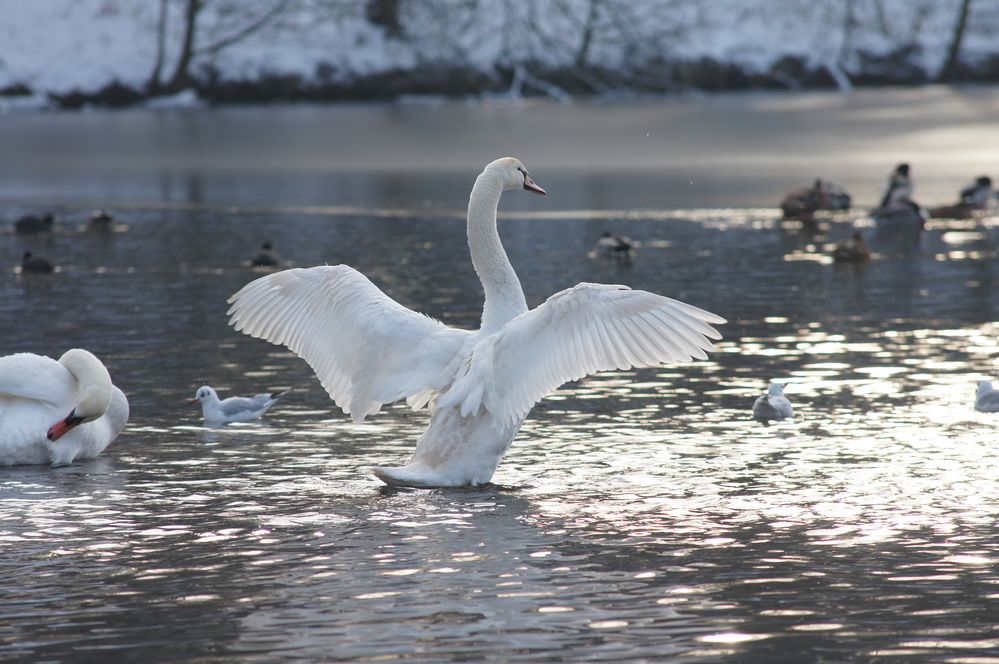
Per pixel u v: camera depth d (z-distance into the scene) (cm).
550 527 1090
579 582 957
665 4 10481
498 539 1058
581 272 2794
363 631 870
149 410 1577
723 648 840
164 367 1823
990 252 3128
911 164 5478
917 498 1166
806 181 4919
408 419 1530
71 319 2230
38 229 3672
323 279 1194
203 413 1530
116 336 2062
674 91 10006
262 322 1197
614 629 870
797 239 3434
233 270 2880
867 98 8969
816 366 1788
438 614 898
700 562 1000
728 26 10512
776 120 7425
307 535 1076
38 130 7494
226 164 5875
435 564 999
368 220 3950
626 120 7656
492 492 1198
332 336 1177
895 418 1480
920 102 8444
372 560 1011
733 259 3027
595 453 1342
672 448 1361
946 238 3472
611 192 4638
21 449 1309
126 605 923
